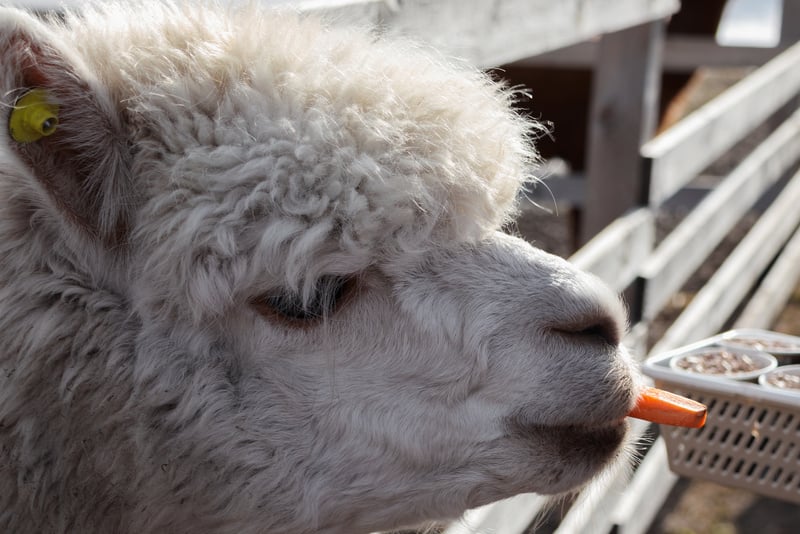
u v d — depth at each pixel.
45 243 2.00
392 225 1.97
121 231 1.99
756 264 6.64
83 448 2.03
